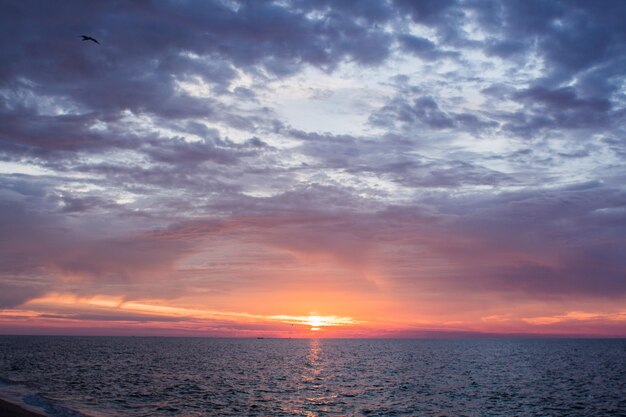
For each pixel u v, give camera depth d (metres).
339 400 62.78
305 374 99.25
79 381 77.69
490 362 146.00
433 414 54.09
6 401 49.12
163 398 60.88
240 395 65.12
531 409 58.19
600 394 71.19
